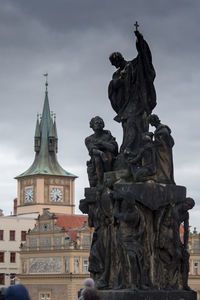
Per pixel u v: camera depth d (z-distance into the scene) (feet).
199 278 361.92
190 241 363.97
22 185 496.23
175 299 51.93
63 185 495.41
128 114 56.80
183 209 54.39
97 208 54.85
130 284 51.29
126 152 54.60
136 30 56.03
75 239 337.52
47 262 344.08
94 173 56.49
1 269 423.23
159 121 56.29
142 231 52.11
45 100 524.52
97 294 35.76
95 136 57.36
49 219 347.15
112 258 53.21
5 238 428.15
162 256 53.16
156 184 52.85
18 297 32.42
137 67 56.85
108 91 58.23
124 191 51.88
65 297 331.16
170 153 55.01
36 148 509.76
